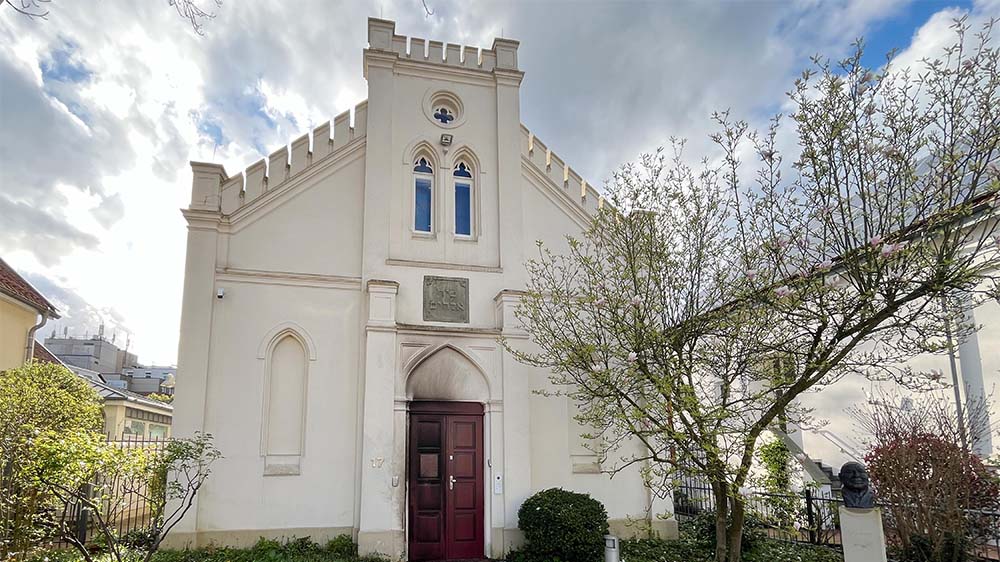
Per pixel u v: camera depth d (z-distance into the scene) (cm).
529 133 1513
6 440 842
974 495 1005
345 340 1295
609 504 1335
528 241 1448
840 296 752
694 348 912
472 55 1515
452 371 1302
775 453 1252
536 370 1349
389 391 1238
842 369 811
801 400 1434
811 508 1252
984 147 655
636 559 1147
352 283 1322
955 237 682
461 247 1405
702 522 1277
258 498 1188
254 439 1209
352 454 1247
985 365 1099
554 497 1192
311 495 1212
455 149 1457
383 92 1423
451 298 1359
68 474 815
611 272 1029
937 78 693
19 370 1304
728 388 855
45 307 1742
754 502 1288
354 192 1376
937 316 755
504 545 1230
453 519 1248
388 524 1181
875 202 735
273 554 1096
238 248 1282
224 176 1308
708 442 801
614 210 997
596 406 1057
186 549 1113
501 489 1255
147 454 922
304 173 1348
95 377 2703
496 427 1285
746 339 838
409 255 1368
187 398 1182
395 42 1468
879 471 1085
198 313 1222
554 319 1124
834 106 745
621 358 963
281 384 1261
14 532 867
